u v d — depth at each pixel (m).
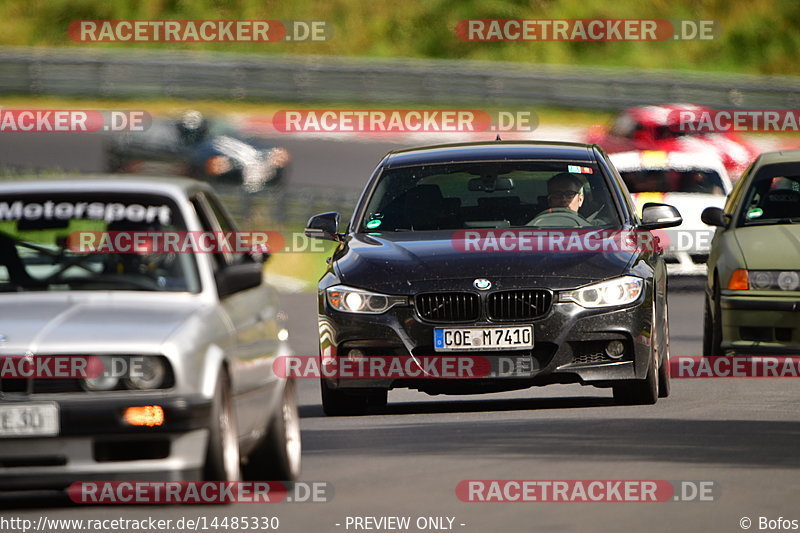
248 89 166.62
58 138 145.25
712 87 168.88
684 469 30.91
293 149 144.25
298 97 166.88
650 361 41.38
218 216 32.50
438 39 195.62
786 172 54.69
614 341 40.88
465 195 44.47
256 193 110.88
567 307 40.44
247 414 29.02
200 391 26.56
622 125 121.69
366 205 45.09
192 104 165.50
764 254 50.44
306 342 65.81
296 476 31.61
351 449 35.16
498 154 46.00
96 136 146.75
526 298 40.56
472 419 40.09
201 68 166.25
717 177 86.31
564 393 47.41
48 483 26.30
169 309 28.22
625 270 41.22
